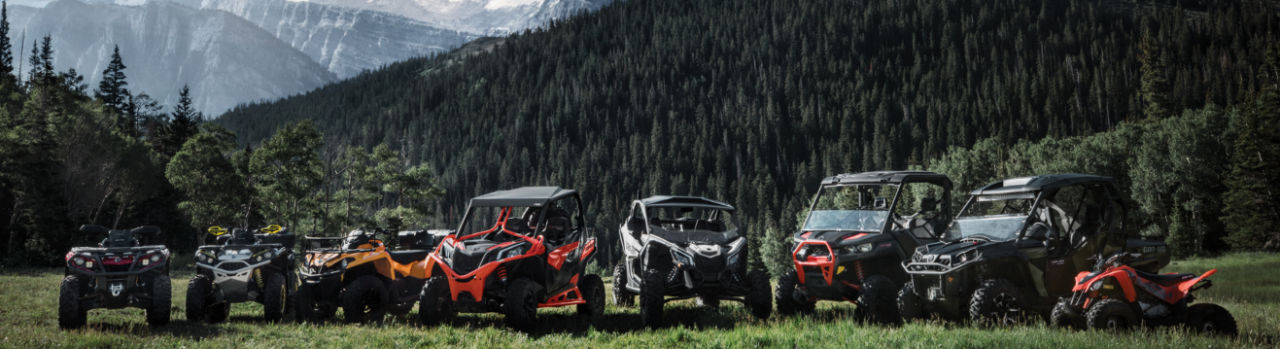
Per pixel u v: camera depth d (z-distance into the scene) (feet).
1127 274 32.58
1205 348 28.17
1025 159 421.59
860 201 47.60
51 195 193.57
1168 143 342.23
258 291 45.55
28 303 54.08
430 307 39.40
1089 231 39.91
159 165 270.46
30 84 358.02
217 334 36.99
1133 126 389.19
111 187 241.35
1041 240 38.70
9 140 193.77
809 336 33.35
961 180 446.19
